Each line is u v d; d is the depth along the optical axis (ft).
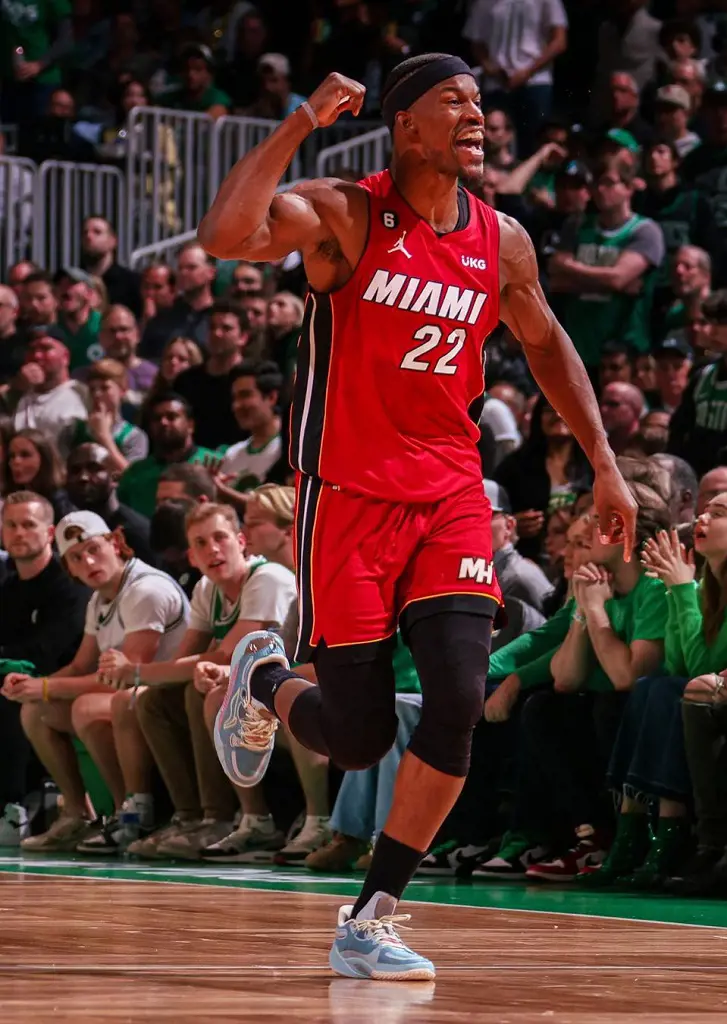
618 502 22.54
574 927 27.66
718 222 72.59
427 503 20.76
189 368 71.10
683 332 69.41
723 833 36.58
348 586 20.68
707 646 38.17
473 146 20.57
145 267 89.45
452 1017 16.55
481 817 43.19
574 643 40.88
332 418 20.88
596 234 70.95
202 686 44.60
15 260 90.89
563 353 23.06
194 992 18.28
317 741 21.85
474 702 20.24
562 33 85.87
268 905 30.76
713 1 86.22
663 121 77.77
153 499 65.10
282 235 20.24
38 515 54.08
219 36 107.55
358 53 97.60
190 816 48.08
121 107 100.73
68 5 109.91
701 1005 17.84
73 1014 16.25
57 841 51.19
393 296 20.61
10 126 103.14
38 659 53.42
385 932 20.27
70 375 80.74
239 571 46.68
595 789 40.93
